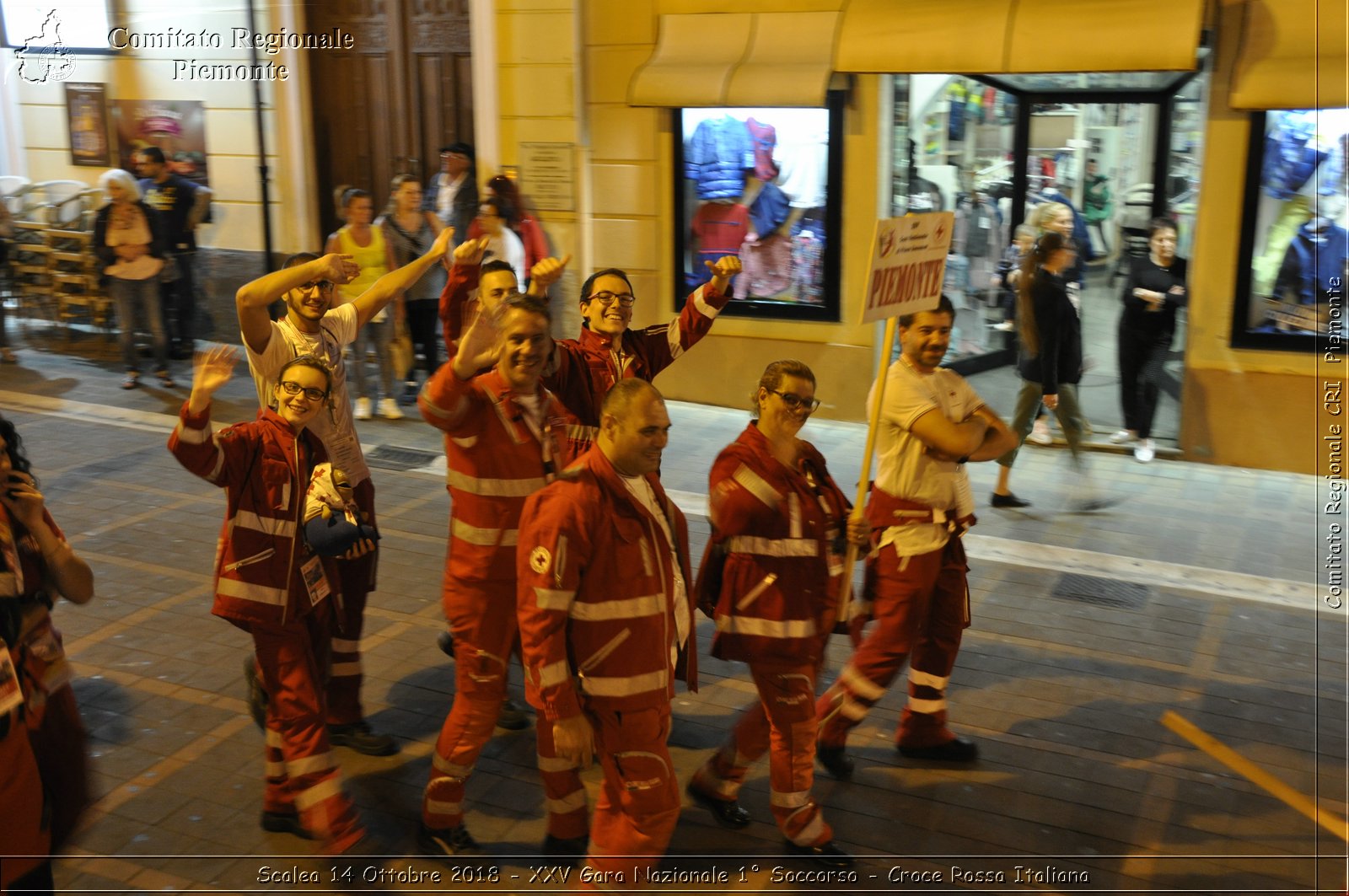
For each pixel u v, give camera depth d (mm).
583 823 3932
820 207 9086
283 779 4062
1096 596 6215
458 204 9680
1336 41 7586
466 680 3852
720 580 3863
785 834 3902
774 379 3766
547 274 4715
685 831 4105
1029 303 7449
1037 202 9484
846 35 8430
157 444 8844
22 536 3322
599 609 3326
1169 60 7430
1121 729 4852
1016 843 4070
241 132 11695
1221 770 4539
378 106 11445
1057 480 8172
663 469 8242
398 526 7207
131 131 12172
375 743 4602
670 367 9898
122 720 4863
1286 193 7926
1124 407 8617
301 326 4543
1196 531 7199
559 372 4445
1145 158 9062
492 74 10039
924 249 4039
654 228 9633
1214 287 8227
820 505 3832
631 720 3355
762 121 9102
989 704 5062
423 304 9555
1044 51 7789
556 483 3348
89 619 5820
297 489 3881
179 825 4137
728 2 9039
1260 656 5539
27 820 3127
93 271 11617
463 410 3721
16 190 12523
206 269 12117
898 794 4375
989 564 6656
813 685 3834
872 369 9211
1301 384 8141
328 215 11891
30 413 9625
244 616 3836
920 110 9297
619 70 9469
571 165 9906
